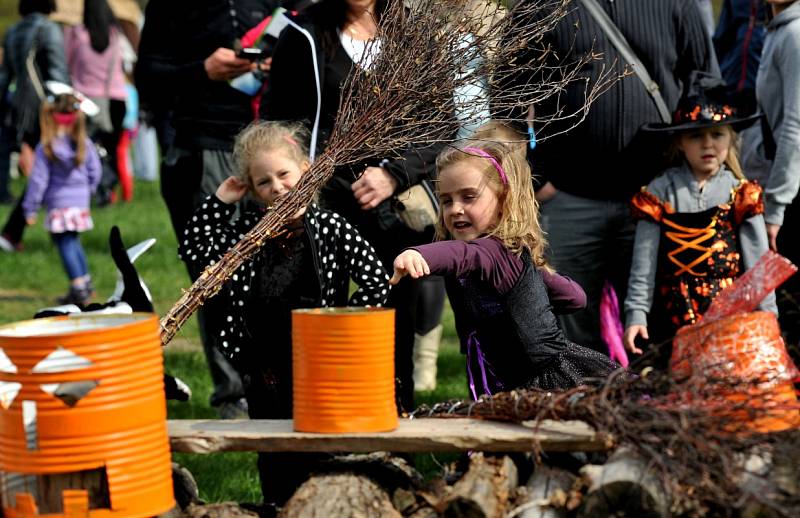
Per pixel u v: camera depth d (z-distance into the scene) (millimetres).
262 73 12680
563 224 11711
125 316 7270
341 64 10383
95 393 6609
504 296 8250
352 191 10430
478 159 8398
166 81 13352
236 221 9492
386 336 7156
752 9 14375
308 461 9305
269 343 9352
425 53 8531
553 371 8273
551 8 10969
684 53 11727
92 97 30469
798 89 11953
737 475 6301
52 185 21484
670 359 7441
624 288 11961
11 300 22094
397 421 7336
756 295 7430
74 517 6684
